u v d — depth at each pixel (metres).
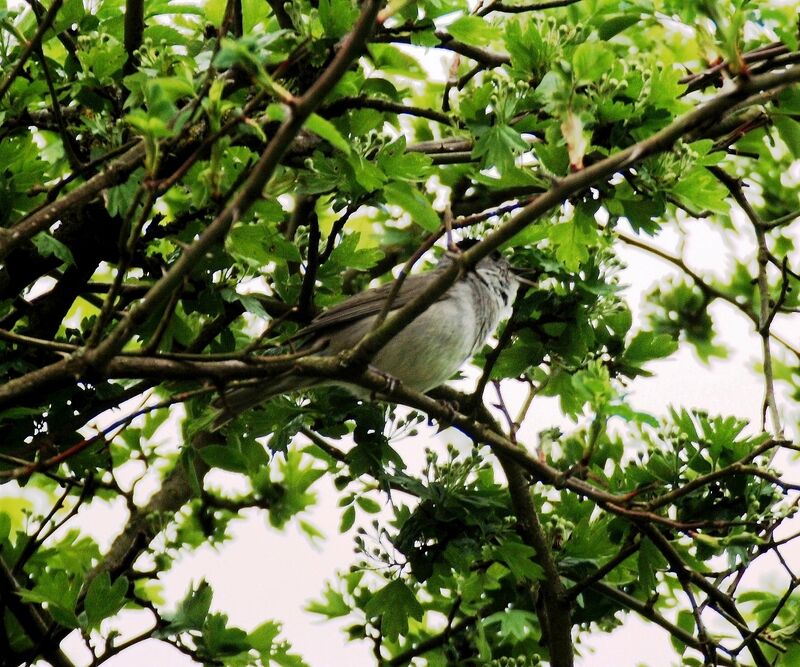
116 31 8.55
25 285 8.52
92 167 7.25
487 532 8.36
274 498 10.59
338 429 8.73
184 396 6.46
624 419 6.55
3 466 7.78
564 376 9.30
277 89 5.27
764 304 9.88
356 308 9.40
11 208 8.08
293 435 8.52
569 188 6.03
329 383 8.45
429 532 8.37
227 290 7.97
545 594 8.84
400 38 7.43
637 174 7.73
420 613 8.46
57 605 7.27
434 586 9.48
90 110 8.09
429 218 7.00
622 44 10.51
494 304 10.04
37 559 9.08
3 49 8.02
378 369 9.63
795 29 7.28
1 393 6.06
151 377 6.36
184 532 10.40
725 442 8.48
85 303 10.77
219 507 10.52
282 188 7.09
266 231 7.21
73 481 8.02
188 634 7.80
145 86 6.25
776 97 8.48
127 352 6.34
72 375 6.10
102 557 9.37
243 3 8.05
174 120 6.00
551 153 7.53
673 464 8.49
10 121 7.95
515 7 8.49
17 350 8.23
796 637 8.70
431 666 9.52
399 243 11.74
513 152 7.34
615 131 7.72
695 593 9.96
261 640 8.05
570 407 9.27
